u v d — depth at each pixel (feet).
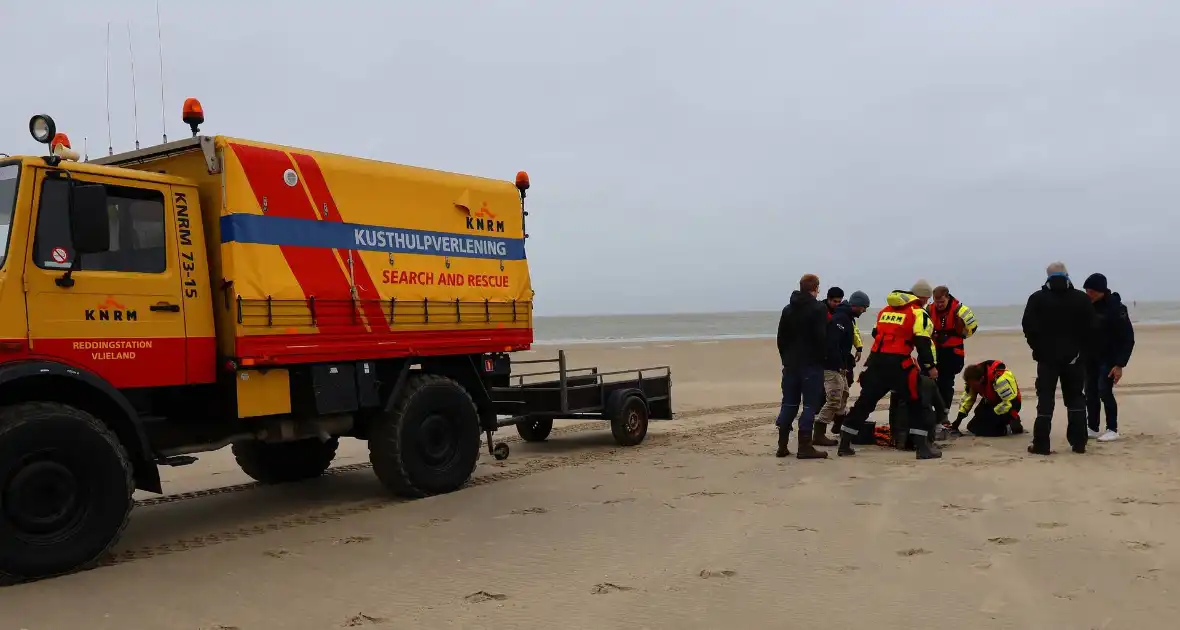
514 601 14.73
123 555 18.34
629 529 19.74
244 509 23.21
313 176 21.89
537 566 16.89
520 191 28.73
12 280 16.66
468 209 26.35
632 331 231.09
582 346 123.75
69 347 17.44
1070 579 15.17
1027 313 29.27
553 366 80.69
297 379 21.97
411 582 16.01
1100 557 16.49
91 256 18.03
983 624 13.05
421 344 24.47
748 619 13.52
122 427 18.29
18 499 16.03
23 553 16.05
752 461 29.04
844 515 20.56
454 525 20.67
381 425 23.77
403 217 24.23
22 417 16.14
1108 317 31.32
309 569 17.07
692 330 233.76
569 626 13.41
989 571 15.76
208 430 20.90
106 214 17.44
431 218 25.11
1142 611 13.47
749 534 18.95
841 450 29.81
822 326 29.09
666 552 17.65
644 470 27.73
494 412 27.96
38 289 17.04
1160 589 14.52
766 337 169.99
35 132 17.63
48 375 16.89
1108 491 22.50
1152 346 97.14
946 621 13.21
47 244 17.29
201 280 20.03
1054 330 28.53
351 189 22.82
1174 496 21.81
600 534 19.34
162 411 21.21
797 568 16.26
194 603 14.98
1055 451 29.37
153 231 19.31
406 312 24.03
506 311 27.66
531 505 22.77
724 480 25.53
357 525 20.92
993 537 18.13
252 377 20.67
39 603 15.03
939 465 27.17
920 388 28.48
